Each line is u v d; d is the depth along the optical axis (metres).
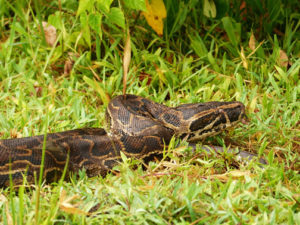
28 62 8.30
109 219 4.24
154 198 4.36
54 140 5.61
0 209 4.40
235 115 6.61
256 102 7.36
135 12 9.12
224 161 5.56
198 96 7.55
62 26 7.96
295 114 6.84
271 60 8.35
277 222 4.12
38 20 8.92
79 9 6.62
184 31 9.23
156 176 5.14
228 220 4.16
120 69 7.88
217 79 7.94
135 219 4.14
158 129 6.08
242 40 9.25
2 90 7.78
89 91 7.74
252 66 8.23
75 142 5.63
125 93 7.20
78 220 4.14
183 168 5.25
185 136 6.51
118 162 5.62
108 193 4.65
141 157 5.71
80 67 8.18
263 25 9.22
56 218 4.17
